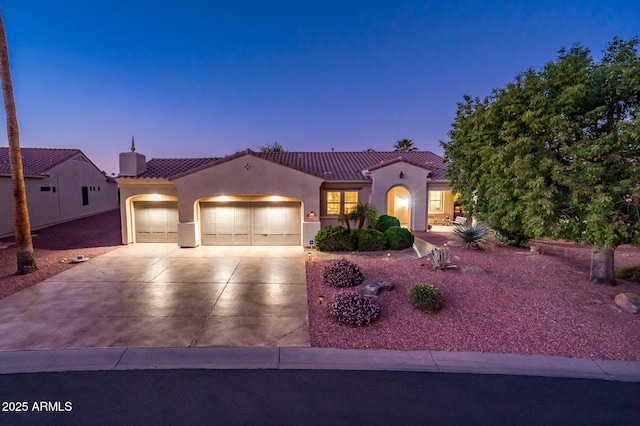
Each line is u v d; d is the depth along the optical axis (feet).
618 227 22.75
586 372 19.03
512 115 27.48
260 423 14.93
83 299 30.19
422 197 63.82
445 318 25.32
